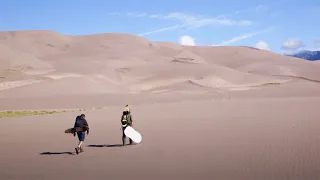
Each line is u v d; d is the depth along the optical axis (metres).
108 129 24.06
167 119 29.41
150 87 152.62
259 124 22.70
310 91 84.75
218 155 12.67
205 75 161.88
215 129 20.84
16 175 10.79
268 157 11.87
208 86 137.12
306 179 9.05
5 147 16.86
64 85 109.00
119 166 11.67
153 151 14.24
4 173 11.10
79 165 12.08
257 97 76.50
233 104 48.75
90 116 37.16
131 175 10.35
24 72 152.88
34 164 12.47
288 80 159.12
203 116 31.20
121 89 124.25
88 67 178.50
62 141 18.62
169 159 12.43
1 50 174.25
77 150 14.40
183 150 14.05
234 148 13.94
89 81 117.88
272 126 21.20
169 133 19.86
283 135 16.94
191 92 89.19
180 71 173.62
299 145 13.85
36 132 23.42
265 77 165.00
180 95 82.56
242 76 162.75
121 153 14.20
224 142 15.58
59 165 12.19
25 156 14.18
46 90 103.56
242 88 116.75
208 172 10.27
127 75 175.50
